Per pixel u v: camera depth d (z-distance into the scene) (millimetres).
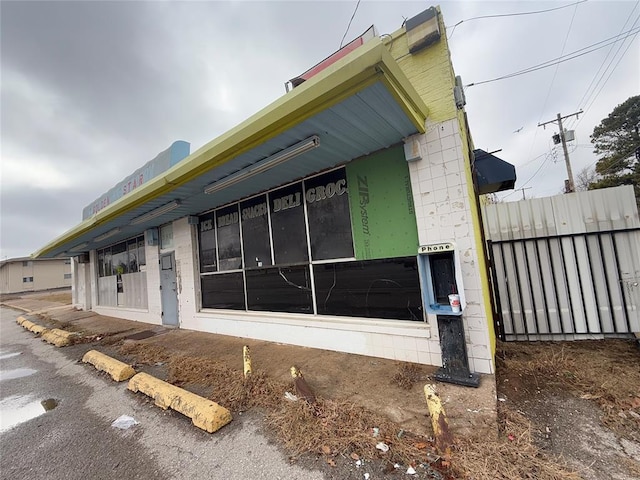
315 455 2342
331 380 3557
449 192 3514
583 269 4500
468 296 3389
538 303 4676
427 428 2473
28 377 5125
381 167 4141
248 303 6121
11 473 2533
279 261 5500
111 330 8523
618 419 2520
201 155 3902
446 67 3543
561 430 2441
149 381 3865
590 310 4434
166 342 6363
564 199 4648
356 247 4430
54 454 2758
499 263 4902
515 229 4871
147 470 2416
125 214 6336
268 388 3506
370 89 2574
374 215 4230
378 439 2396
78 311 14211
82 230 7816
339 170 4602
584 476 1951
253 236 5973
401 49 3881
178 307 7812
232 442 2654
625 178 20312
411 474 2041
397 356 3957
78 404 3820
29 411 3752
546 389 3113
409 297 3973
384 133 3561
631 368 3387
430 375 3396
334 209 4684
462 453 2121
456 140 3467
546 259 4688
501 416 2627
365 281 4363
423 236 3691
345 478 2084
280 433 2672
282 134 3305
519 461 2051
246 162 4078
